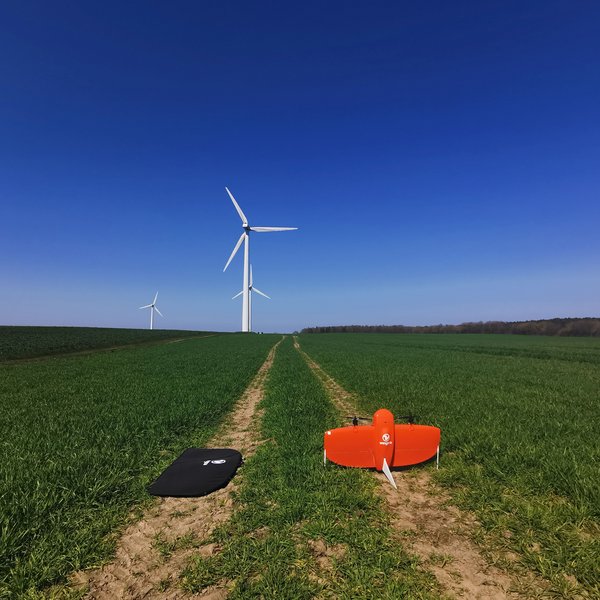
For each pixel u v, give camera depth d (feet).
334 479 20.03
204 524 16.30
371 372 62.75
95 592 12.14
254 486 19.92
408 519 16.31
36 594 11.93
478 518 16.08
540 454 21.65
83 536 14.84
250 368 74.84
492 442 24.32
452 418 31.30
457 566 12.96
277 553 13.64
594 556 12.84
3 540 13.57
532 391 44.39
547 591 11.60
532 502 17.02
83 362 84.79
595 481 17.60
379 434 20.71
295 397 44.45
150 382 53.57
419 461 21.17
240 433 31.73
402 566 12.95
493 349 139.03
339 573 12.71
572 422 29.86
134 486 19.74
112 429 29.17
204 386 50.21
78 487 18.42
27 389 49.08
